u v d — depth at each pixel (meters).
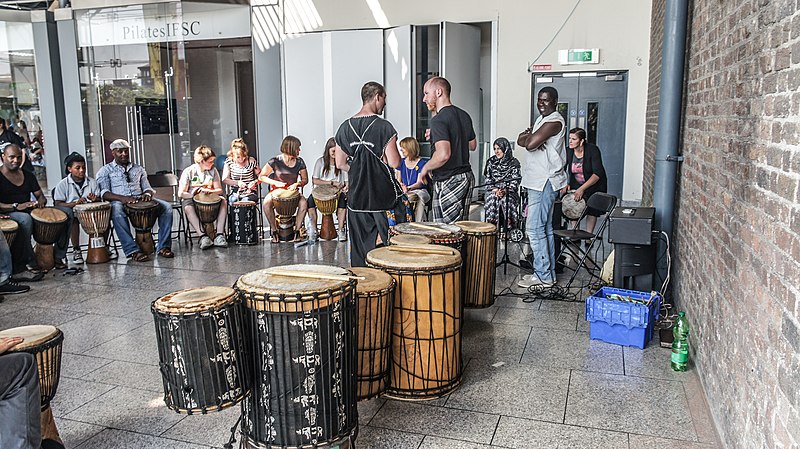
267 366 2.38
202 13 9.16
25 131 8.77
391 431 2.83
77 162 6.25
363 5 9.12
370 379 3.00
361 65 8.92
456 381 3.23
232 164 7.29
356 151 4.11
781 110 2.01
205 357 2.31
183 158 9.37
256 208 7.18
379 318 2.93
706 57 3.49
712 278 3.05
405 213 4.35
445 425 2.88
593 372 3.45
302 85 9.20
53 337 2.47
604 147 8.85
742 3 2.63
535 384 3.30
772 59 2.14
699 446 2.68
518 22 8.84
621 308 3.81
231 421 2.96
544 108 4.83
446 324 3.09
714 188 3.09
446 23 8.52
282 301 2.30
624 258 4.43
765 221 2.15
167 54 8.99
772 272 2.05
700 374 3.27
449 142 4.42
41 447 2.30
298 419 2.41
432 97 4.51
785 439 1.87
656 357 3.66
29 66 8.62
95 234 6.25
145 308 4.77
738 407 2.45
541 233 5.06
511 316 4.45
